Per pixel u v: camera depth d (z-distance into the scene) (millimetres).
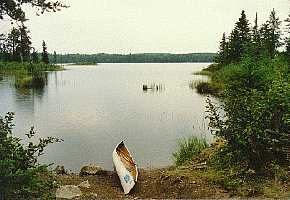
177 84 64375
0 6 8523
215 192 8383
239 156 9359
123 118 27969
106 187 9359
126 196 8844
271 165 9062
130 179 9266
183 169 10117
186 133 22125
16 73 72875
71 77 88000
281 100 9406
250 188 8305
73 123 25656
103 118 27922
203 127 23969
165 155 16719
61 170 10852
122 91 52406
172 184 8984
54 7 8984
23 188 6148
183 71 132250
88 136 21312
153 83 67812
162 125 24938
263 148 9266
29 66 80688
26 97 42281
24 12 8836
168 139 20422
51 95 45219
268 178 8758
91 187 9211
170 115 29281
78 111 31625
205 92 48656
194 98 41656
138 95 46344
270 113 9391
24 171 6340
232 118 9406
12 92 47594
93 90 53750
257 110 9219
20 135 21547
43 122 25938
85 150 17922
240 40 62562
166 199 8469
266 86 12125
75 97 43375
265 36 58000
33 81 63156
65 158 16469
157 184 9289
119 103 37844
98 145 19062
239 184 8523
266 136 9156
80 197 8516
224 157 9625
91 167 10508
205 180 8984
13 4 8547
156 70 145750
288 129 9445
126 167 10164
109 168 14906
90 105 35938
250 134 8938
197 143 13234
